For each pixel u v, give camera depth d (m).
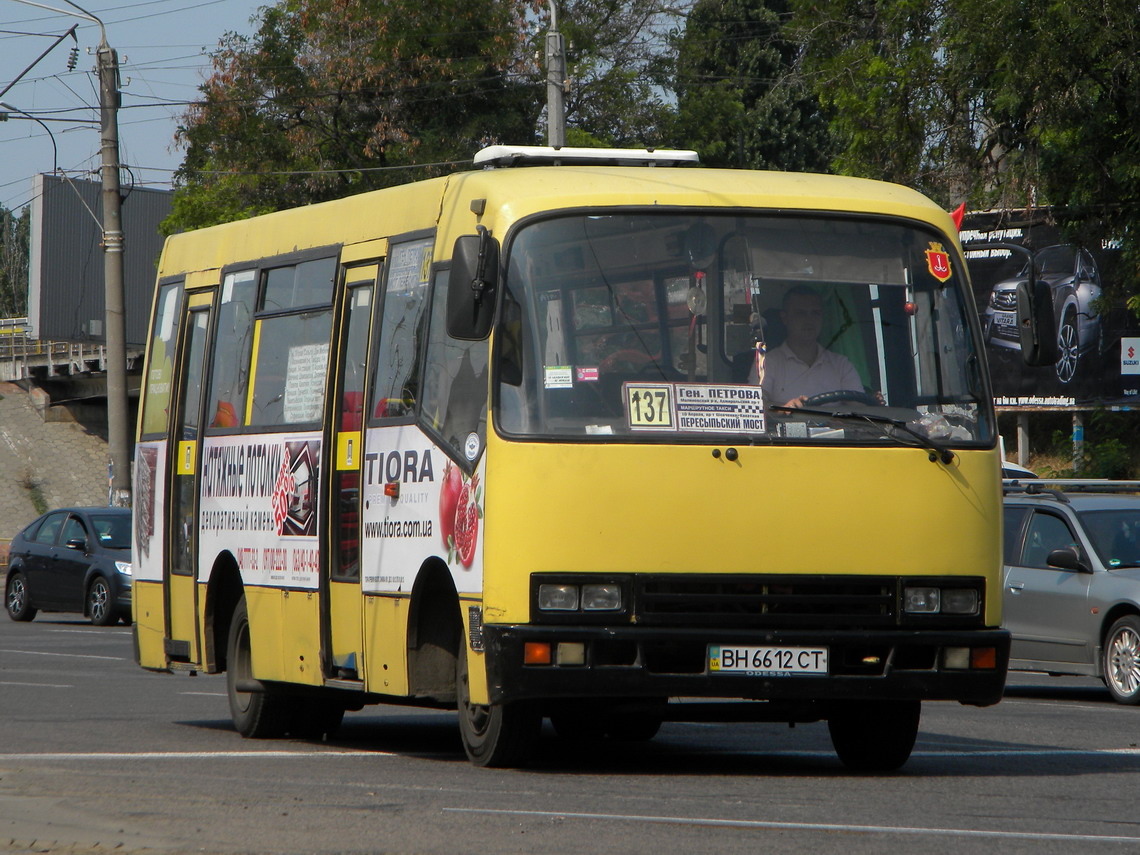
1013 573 45.41
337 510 27.59
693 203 23.67
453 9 129.12
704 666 22.28
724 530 22.56
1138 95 64.94
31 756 26.20
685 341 23.16
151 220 180.38
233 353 32.12
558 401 22.67
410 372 25.56
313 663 27.89
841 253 23.92
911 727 25.02
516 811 19.86
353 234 28.19
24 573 75.81
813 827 18.69
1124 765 26.33
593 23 143.00
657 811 19.94
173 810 19.92
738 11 156.25
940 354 23.92
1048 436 95.88
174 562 34.06
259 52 129.12
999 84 66.94
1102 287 78.88
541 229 23.28
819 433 23.08
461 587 23.33
